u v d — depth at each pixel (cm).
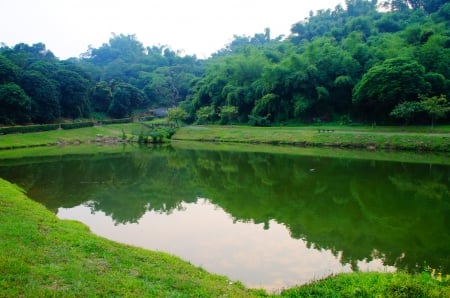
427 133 5506
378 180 3097
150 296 913
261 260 1484
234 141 7212
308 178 3256
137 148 6312
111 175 3538
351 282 1099
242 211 2247
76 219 2077
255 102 8819
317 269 1395
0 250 1124
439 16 11681
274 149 5647
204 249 1609
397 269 1383
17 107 7662
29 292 867
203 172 3703
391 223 1972
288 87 8375
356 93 6994
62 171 3756
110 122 9525
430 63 7194
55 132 7550
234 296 998
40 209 1903
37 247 1212
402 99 6341
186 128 8625
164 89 13600
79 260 1134
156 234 1816
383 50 8394
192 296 957
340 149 5438
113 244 1375
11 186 2608
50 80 9081
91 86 11162
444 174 3291
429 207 2269
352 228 1895
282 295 1078
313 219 2062
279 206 2355
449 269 1387
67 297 861
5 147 6119
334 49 8669
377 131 6097
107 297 887
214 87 9950
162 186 3028
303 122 8231
